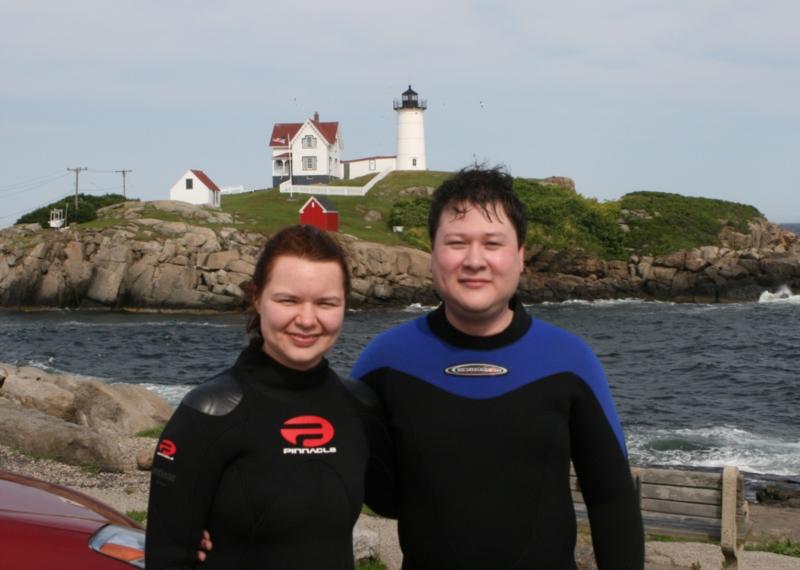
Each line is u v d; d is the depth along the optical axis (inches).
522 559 116.2
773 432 711.7
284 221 2314.2
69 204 2340.1
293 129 3314.5
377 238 2292.1
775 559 280.2
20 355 1229.1
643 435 694.5
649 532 243.3
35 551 130.1
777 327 1631.4
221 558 111.5
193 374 1064.8
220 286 1898.4
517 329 124.3
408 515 121.5
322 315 115.0
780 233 2583.7
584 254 2274.9
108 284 1902.1
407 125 3289.9
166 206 2235.5
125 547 137.8
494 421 118.7
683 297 2242.9
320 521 112.1
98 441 370.3
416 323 130.0
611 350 1323.8
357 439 118.4
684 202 2561.5
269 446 112.3
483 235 119.6
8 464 361.7
